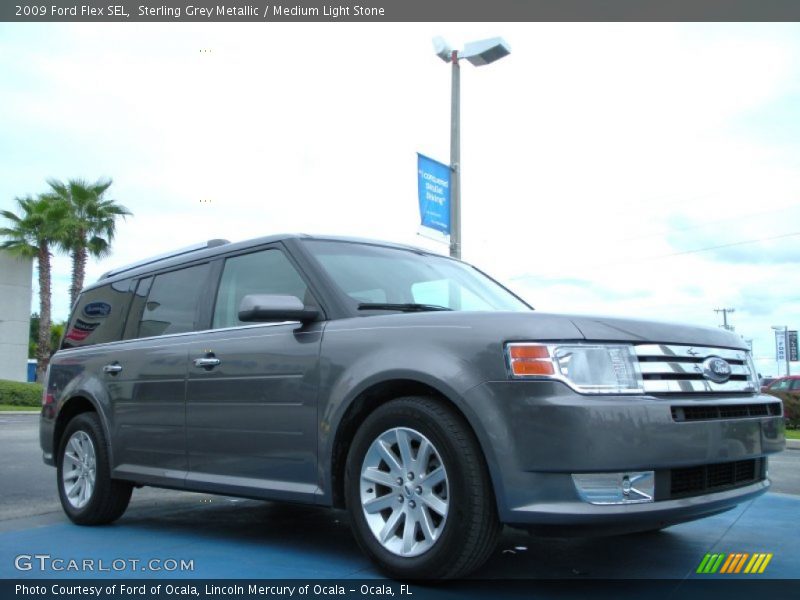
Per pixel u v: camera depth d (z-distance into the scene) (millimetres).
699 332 3760
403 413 3537
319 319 4113
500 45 13734
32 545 4559
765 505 5766
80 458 5520
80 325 6168
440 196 13758
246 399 4293
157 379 4914
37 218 32781
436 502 3410
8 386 27547
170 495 6895
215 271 4957
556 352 3266
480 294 4918
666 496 3283
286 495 4016
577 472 3131
